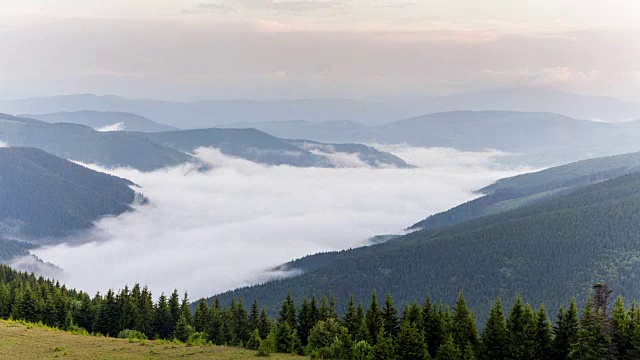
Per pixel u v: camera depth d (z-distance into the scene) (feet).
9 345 297.12
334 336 371.76
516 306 337.31
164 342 345.51
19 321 395.96
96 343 323.37
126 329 434.30
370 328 381.19
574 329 317.83
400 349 309.22
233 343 430.61
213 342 437.17
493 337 329.52
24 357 275.59
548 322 330.13
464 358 311.06
